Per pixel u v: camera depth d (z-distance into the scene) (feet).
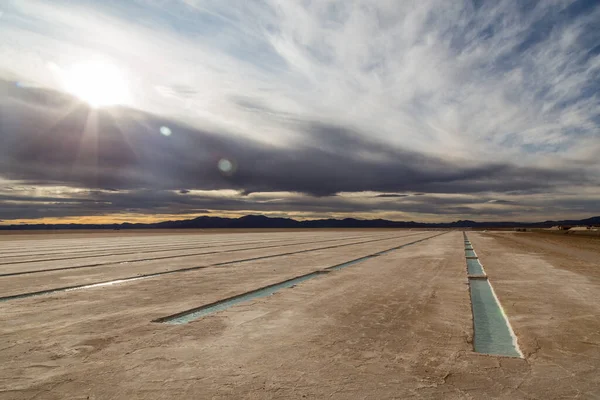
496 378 14.49
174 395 12.96
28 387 13.65
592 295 31.27
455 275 43.45
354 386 13.73
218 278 41.45
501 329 22.41
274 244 110.63
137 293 32.65
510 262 57.57
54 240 152.56
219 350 17.78
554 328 21.50
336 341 19.16
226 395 12.94
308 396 12.87
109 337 19.85
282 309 26.40
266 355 17.08
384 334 20.40
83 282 38.86
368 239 149.48
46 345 18.52
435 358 16.71
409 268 50.49
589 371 15.20
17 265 54.80
